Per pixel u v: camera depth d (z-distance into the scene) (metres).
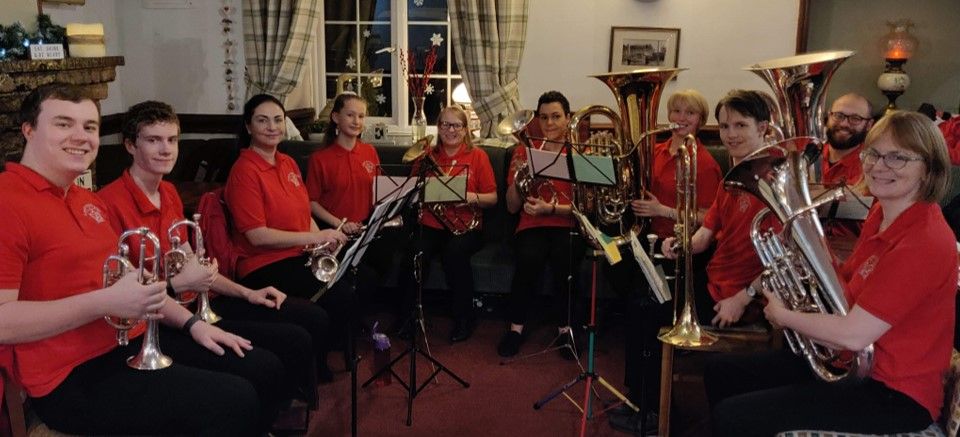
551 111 3.64
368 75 4.96
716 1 4.46
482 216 3.94
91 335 2.00
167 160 2.37
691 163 2.44
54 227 1.89
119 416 1.92
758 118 2.76
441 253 3.73
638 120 3.17
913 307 1.81
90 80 3.66
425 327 3.85
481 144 4.27
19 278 1.81
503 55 4.43
